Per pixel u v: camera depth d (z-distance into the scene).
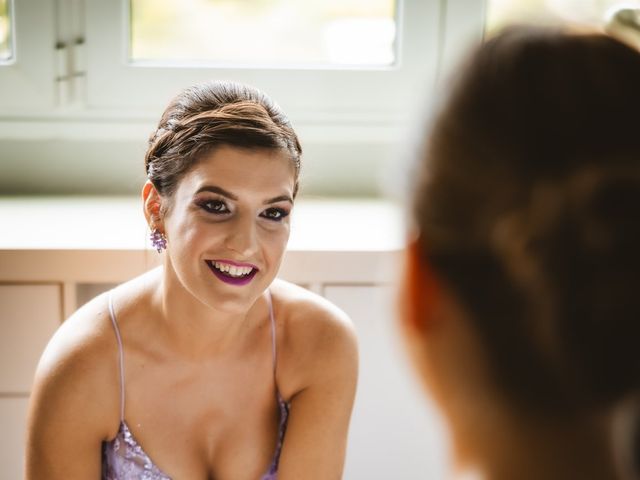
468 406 0.36
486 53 0.34
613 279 0.32
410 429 1.35
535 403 0.34
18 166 1.59
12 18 1.51
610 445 0.34
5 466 1.29
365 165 1.65
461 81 0.34
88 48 1.53
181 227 0.96
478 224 0.33
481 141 0.33
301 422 1.08
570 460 0.34
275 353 1.09
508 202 0.33
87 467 1.04
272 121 0.97
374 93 1.59
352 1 1.58
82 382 1.01
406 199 0.36
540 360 0.33
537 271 0.33
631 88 0.32
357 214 1.49
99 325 1.04
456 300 0.35
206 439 1.08
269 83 1.57
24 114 1.55
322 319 1.10
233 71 1.56
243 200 0.95
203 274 0.96
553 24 0.35
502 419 0.35
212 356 1.05
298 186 1.03
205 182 0.94
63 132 1.56
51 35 1.51
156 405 1.05
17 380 1.26
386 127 1.61
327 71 1.58
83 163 1.60
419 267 0.35
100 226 1.36
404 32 1.57
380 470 1.37
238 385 1.08
